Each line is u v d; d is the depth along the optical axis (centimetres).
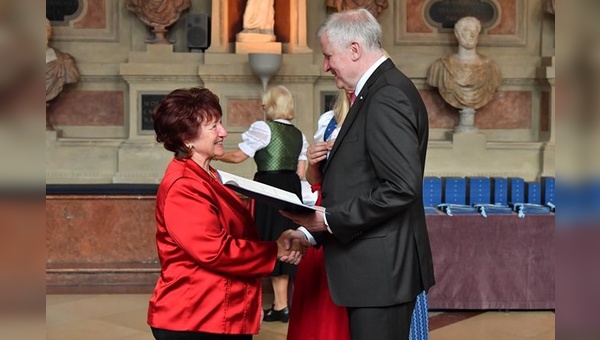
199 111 228
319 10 732
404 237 224
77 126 730
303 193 451
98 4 727
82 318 469
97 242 563
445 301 475
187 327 221
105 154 703
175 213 219
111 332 440
